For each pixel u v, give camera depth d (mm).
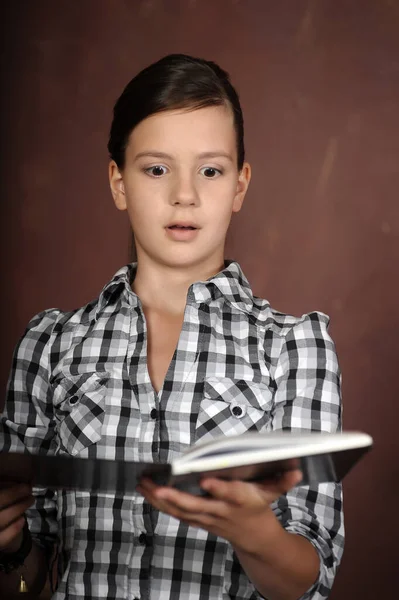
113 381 1324
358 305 2691
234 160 1387
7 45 2820
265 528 1040
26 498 1229
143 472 958
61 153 2797
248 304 1374
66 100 2805
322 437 961
